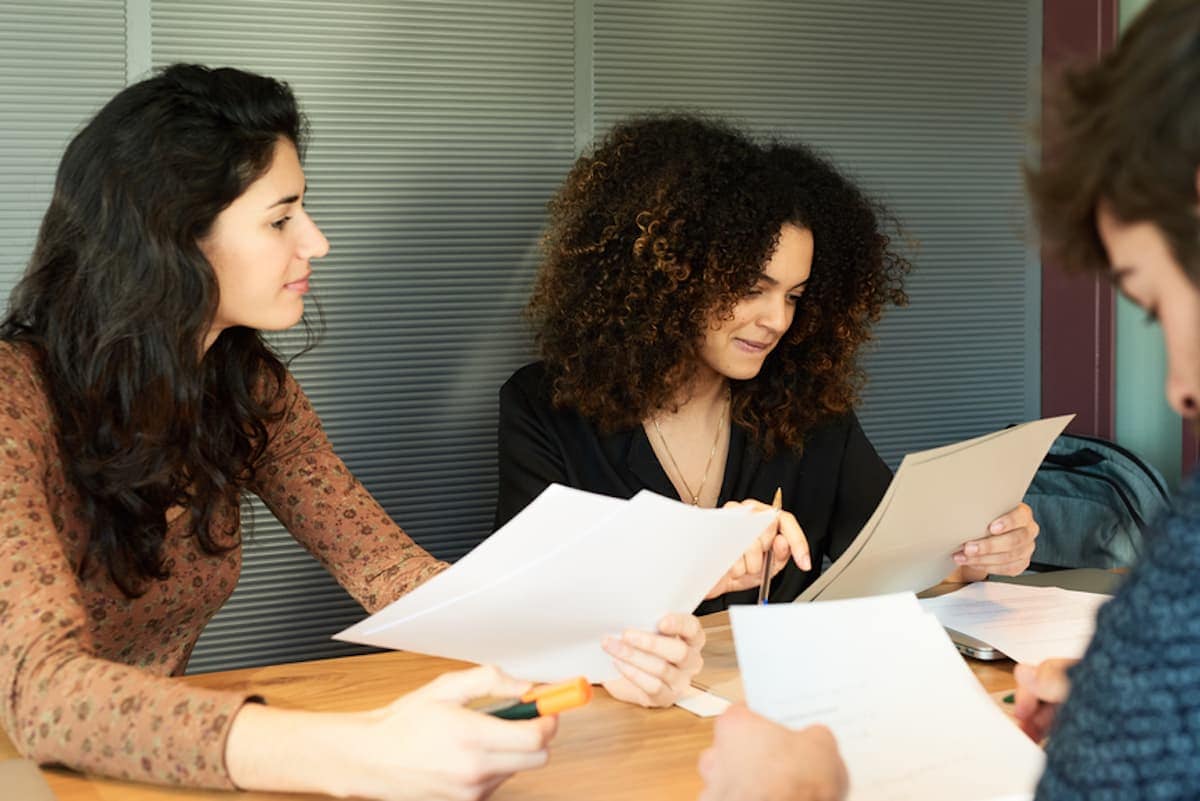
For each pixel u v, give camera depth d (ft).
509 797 3.94
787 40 9.73
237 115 5.17
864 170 10.11
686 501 7.06
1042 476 9.18
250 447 5.84
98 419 5.16
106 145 5.11
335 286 8.67
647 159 6.81
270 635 8.72
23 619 4.17
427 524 9.12
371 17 8.53
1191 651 2.35
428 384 8.99
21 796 3.71
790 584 6.99
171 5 8.05
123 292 5.08
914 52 10.17
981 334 10.70
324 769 3.73
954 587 6.24
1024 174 2.81
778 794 2.93
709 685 4.95
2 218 7.85
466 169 8.91
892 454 10.50
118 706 3.94
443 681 3.92
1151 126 2.41
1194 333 2.48
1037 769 3.58
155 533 5.32
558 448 6.97
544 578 4.14
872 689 3.69
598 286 6.75
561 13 9.04
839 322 7.05
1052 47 10.53
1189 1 2.41
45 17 7.81
